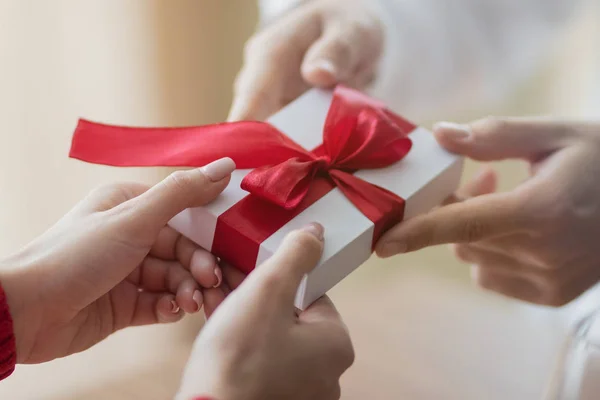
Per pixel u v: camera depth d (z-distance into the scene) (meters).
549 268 0.71
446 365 1.01
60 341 0.62
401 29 0.84
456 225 0.64
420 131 0.68
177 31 0.92
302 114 0.68
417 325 1.07
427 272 1.15
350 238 0.59
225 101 1.01
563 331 0.99
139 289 0.66
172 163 0.62
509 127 0.68
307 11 0.77
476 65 0.89
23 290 0.58
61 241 0.59
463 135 0.66
